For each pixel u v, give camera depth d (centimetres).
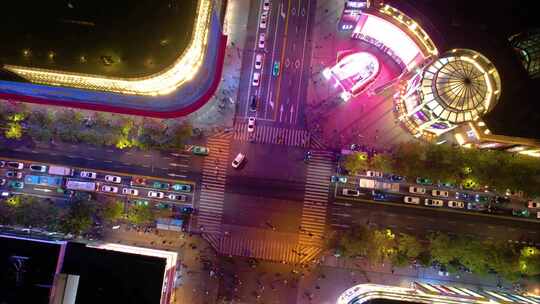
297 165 13838
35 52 10588
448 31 12288
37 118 13162
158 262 11394
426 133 13675
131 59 10556
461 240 12712
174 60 10494
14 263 10744
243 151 13862
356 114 13888
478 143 13162
